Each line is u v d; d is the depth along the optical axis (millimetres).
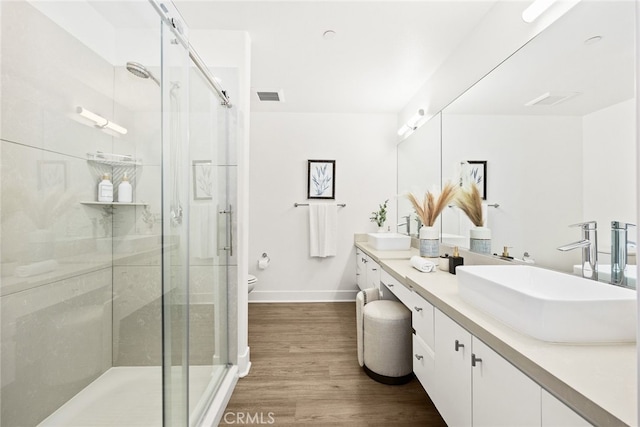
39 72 1306
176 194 1371
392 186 3811
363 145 3795
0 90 1184
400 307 2037
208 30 2078
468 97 2076
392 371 1905
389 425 1550
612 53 1095
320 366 2158
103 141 1465
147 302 1353
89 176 1485
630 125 1034
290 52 2354
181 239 1394
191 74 1584
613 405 544
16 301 1239
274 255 3766
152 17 1280
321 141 3770
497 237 1759
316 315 3260
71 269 1428
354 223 3801
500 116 1728
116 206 1446
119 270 1449
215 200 1934
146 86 1341
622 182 1062
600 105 1139
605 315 809
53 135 1361
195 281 1639
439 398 1317
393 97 3268
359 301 2150
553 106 1354
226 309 2076
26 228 1273
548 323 812
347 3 1807
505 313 957
